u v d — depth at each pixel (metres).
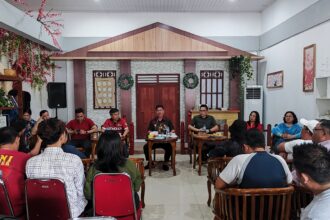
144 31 7.13
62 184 1.96
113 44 7.11
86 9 7.15
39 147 2.87
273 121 6.59
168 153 5.12
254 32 7.46
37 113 6.86
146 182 4.38
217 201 2.33
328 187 1.12
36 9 7.03
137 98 7.42
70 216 2.03
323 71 4.46
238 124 3.18
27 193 2.01
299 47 5.29
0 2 4.25
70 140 5.00
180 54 7.19
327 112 4.21
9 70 4.46
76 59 7.12
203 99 7.43
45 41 6.14
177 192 3.96
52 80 7.23
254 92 6.92
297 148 1.22
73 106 7.35
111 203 2.18
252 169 2.02
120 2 6.62
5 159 2.18
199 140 4.77
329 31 4.29
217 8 7.11
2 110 4.30
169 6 6.94
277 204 1.97
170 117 7.45
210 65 7.40
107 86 7.36
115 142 2.25
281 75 6.11
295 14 5.41
